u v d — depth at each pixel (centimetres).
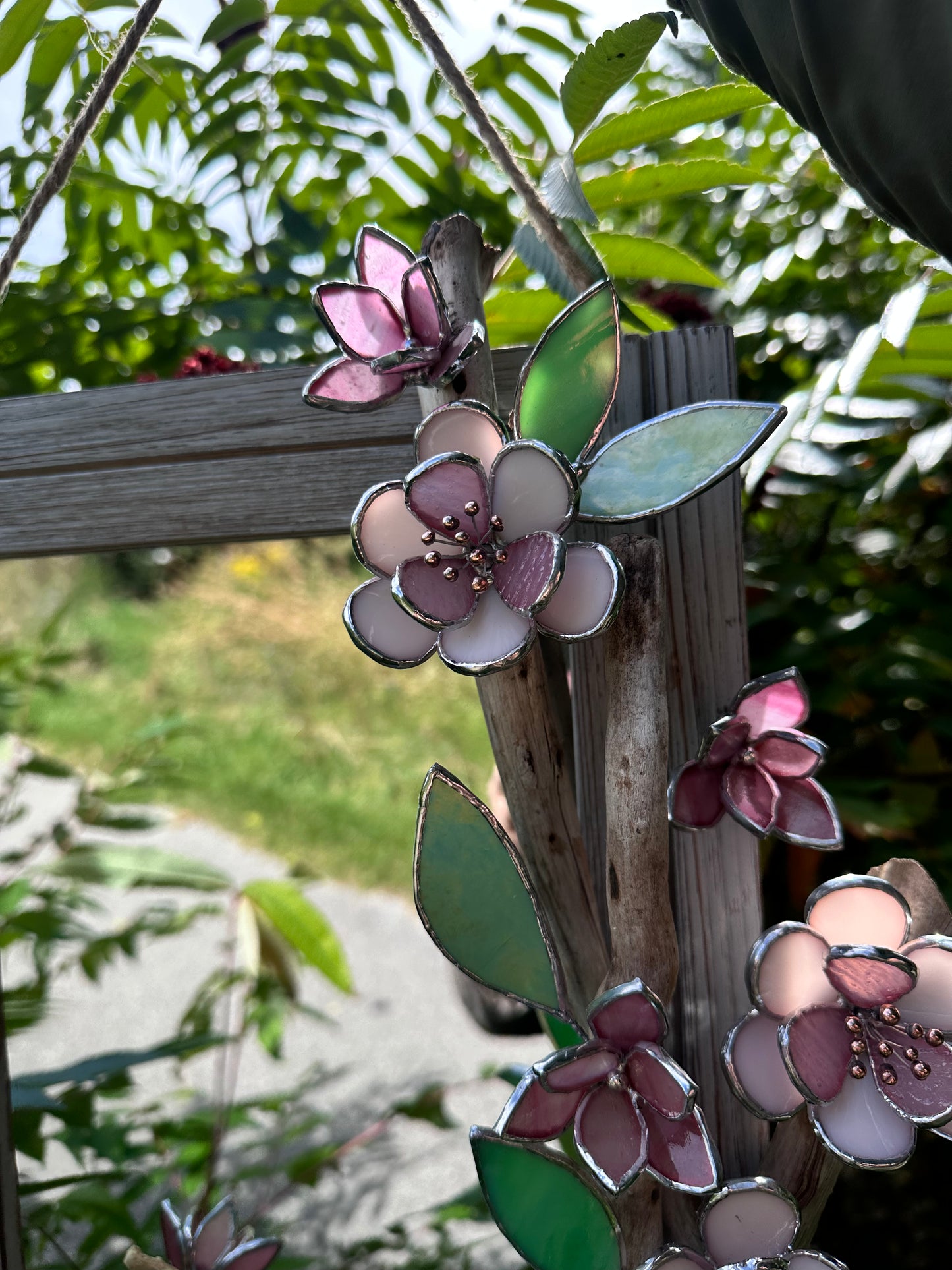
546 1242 39
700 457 38
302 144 92
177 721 118
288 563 408
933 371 61
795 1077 36
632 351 45
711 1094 45
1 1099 59
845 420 73
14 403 53
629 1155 37
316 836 290
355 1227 130
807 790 42
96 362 91
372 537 36
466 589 36
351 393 39
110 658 486
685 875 45
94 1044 191
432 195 87
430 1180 140
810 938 37
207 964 225
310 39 83
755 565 83
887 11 32
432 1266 92
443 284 41
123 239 94
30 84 78
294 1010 121
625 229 101
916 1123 36
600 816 48
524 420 39
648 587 41
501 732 43
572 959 45
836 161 39
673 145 92
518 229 49
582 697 48
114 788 109
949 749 81
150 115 91
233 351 78
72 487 53
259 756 347
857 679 77
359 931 236
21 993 96
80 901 102
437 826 41
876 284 88
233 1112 100
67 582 576
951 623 77
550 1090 36
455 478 35
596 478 39
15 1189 60
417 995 204
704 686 45
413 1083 161
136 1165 101
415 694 362
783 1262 38
